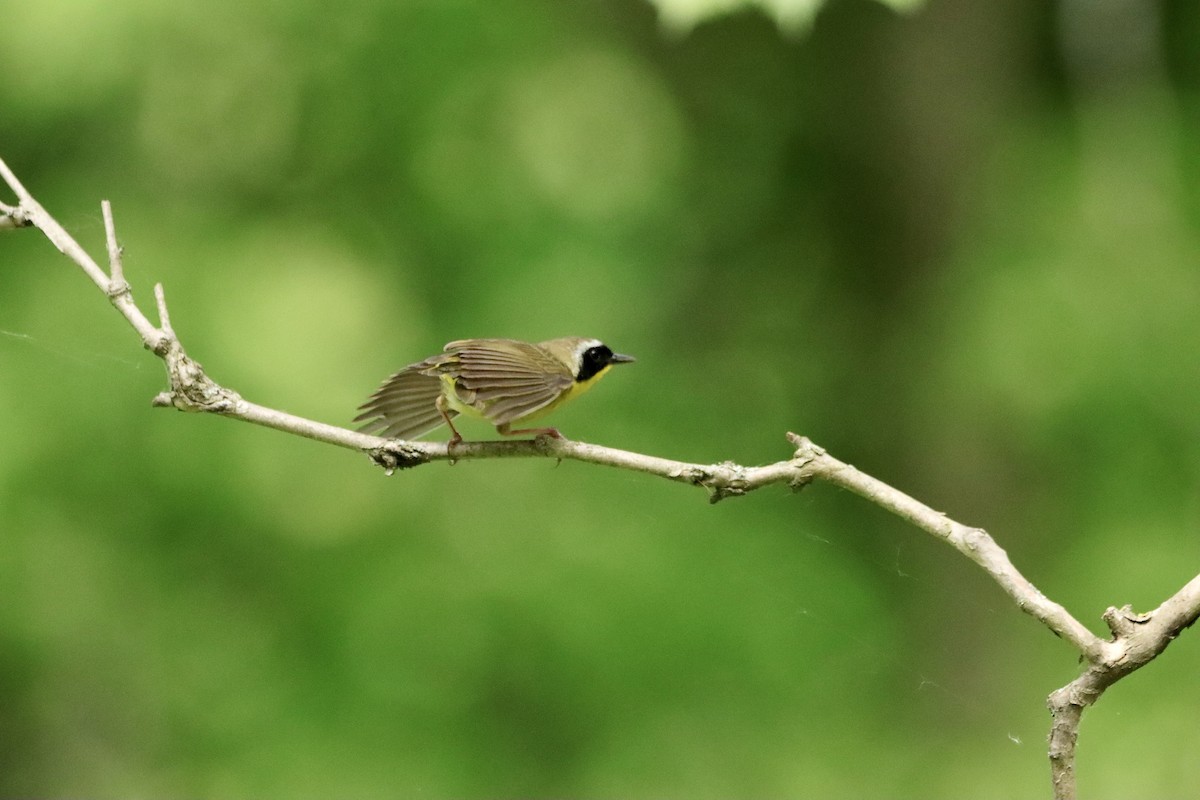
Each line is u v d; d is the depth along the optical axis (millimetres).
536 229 15656
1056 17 16094
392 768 13719
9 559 13812
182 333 13844
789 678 14594
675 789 13875
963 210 15977
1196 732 13695
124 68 14195
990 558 4504
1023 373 14180
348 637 14445
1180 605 4305
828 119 16766
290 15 14742
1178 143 15641
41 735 14492
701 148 17203
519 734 14297
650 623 14570
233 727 14078
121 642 14359
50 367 14070
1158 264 14625
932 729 15039
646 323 16281
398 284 15164
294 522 14719
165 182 15086
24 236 14531
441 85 15414
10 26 13828
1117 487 15250
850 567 15859
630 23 16469
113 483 14023
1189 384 14266
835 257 17328
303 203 15469
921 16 15672
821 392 16938
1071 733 4332
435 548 14984
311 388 13953
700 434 16031
